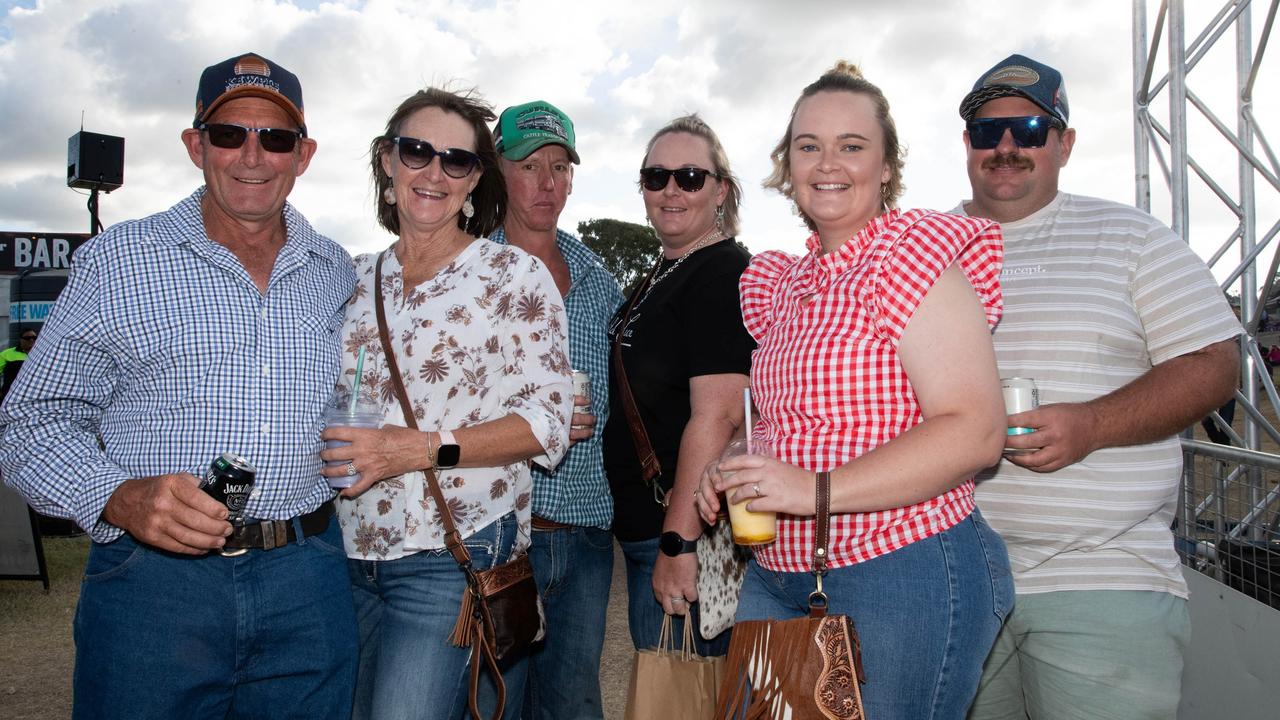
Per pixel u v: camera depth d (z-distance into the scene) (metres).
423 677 2.25
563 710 2.98
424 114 2.43
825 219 1.99
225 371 2.10
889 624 1.78
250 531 2.12
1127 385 2.32
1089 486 2.37
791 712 1.71
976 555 1.84
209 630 2.07
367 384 2.34
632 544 2.95
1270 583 2.71
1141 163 4.50
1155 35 4.33
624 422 2.96
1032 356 2.46
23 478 2.04
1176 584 2.41
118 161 8.60
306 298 2.30
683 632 2.72
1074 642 2.38
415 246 2.46
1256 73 4.12
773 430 2.01
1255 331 4.11
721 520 2.56
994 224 1.87
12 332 11.07
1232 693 2.95
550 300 2.46
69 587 6.80
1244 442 4.11
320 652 2.23
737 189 3.15
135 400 2.11
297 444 2.18
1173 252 2.41
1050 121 2.54
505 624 2.26
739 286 2.59
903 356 1.78
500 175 2.65
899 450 1.69
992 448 1.71
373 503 2.29
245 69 2.21
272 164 2.21
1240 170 4.24
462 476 2.29
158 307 2.07
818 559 1.74
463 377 2.32
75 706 2.08
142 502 1.93
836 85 2.01
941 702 1.79
